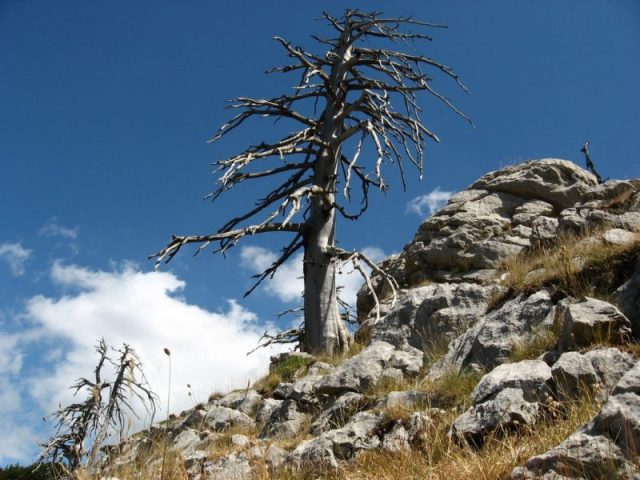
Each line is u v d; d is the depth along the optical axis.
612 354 7.55
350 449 8.27
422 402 9.13
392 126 21.66
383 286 21.73
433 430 7.76
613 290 10.03
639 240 10.67
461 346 10.80
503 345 9.96
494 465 5.75
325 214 22.72
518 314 10.54
